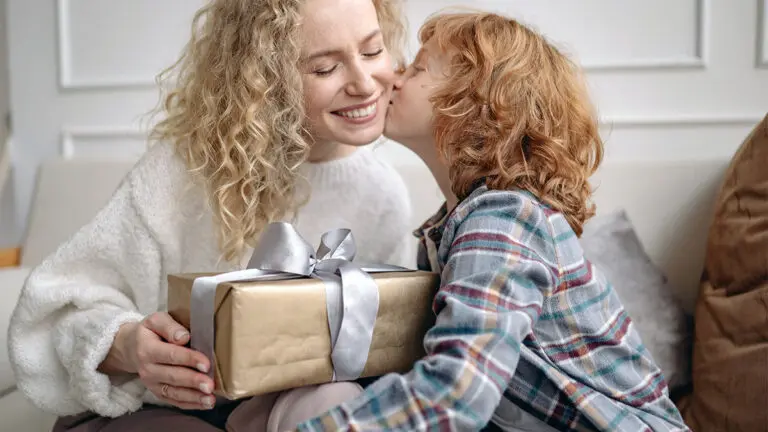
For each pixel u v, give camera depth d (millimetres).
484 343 777
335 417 744
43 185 1774
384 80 1021
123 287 1106
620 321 1017
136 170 1081
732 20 1862
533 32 1107
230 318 733
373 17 1000
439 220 1112
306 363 787
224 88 1048
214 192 1044
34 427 1208
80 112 2164
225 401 1117
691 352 1265
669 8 1885
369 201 1226
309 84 999
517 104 998
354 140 1029
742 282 1133
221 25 1059
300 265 823
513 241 876
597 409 883
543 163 988
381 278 844
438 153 1029
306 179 1115
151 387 834
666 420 958
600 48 1908
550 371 894
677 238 1412
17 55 2180
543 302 923
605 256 1322
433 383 759
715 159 1457
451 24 1075
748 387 1060
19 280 1520
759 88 1870
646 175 1455
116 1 2119
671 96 1899
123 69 2131
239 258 1063
